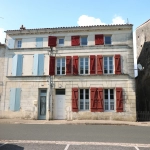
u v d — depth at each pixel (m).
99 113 15.87
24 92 17.02
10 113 16.86
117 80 16.12
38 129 10.92
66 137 8.58
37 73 17.12
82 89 16.64
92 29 17.05
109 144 7.16
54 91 16.72
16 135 9.00
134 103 15.70
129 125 13.33
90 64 16.61
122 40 16.64
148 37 20.52
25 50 17.67
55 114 16.50
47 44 17.52
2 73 17.64
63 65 17.22
